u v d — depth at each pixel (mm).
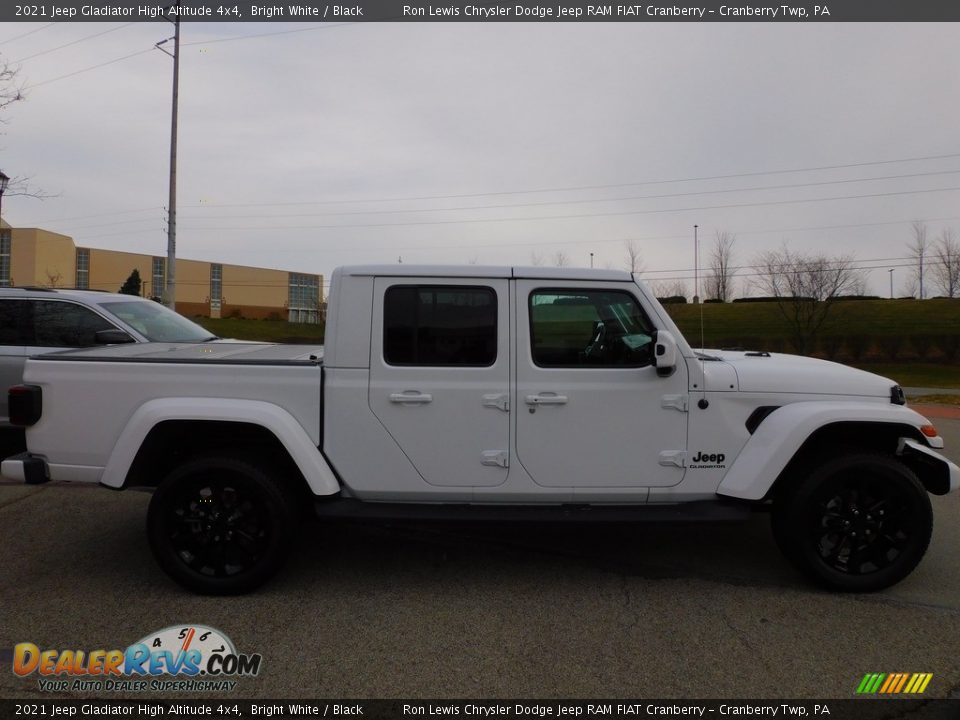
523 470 3842
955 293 46906
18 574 4180
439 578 4176
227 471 3758
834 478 3805
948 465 3871
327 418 3818
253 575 3812
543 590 4000
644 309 3883
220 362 3900
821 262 35562
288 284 70875
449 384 3812
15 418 3893
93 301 7102
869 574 3879
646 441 3854
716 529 5121
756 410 3908
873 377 4047
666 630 3508
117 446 3781
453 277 3838
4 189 12258
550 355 3869
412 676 3068
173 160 23922
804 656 3256
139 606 3744
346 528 5109
